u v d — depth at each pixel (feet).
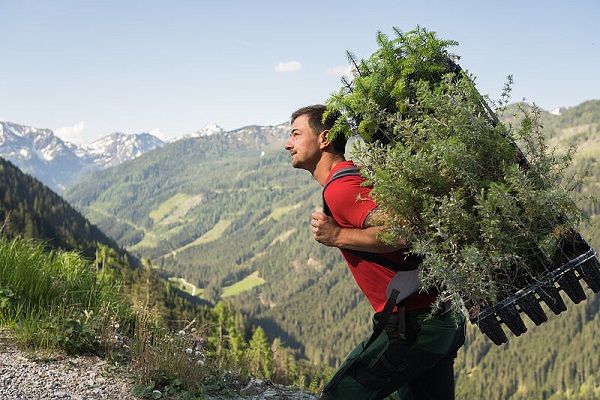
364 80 8.73
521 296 7.88
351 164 8.78
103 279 21.63
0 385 12.48
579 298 7.95
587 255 7.68
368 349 8.94
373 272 8.82
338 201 8.52
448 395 9.87
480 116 7.84
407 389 10.03
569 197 7.41
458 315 8.29
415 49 8.66
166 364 14.76
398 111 8.71
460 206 7.50
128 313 19.45
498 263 7.71
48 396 12.36
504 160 7.77
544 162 7.63
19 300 17.43
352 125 9.10
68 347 15.29
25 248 20.57
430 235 7.85
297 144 9.41
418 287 8.56
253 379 17.33
